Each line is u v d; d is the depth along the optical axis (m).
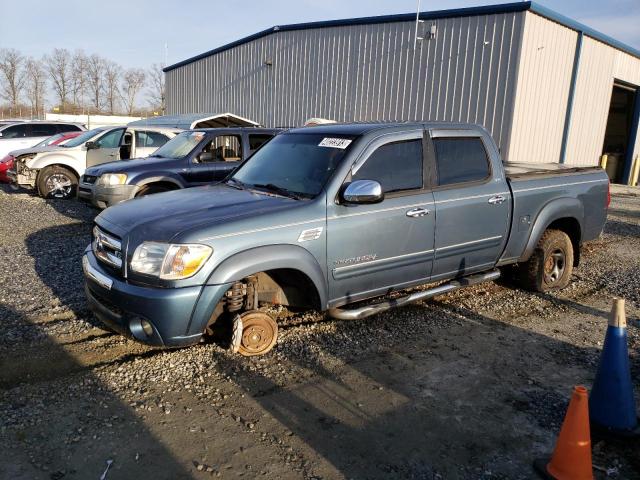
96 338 4.64
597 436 3.41
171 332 3.74
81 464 3.01
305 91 19.34
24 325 4.88
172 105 28.84
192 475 2.95
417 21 15.42
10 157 14.98
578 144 18.12
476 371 4.27
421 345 4.74
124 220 4.16
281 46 20.11
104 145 12.27
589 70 17.55
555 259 6.36
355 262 4.44
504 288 6.48
